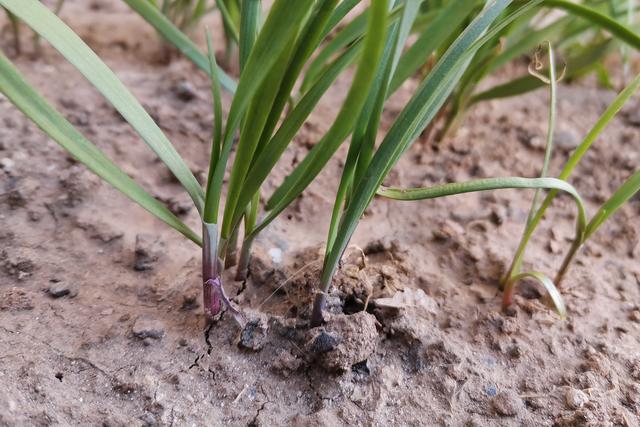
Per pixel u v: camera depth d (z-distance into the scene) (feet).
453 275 1.28
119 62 1.66
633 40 1.12
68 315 1.16
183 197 1.34
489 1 1.05
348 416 1.08
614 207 1.17
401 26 0.97
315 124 1.53
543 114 1.63
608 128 1.60
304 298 1.17
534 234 1.36
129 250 1.25
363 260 1.21
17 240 1.23
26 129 1.41
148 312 1.17
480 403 1.11
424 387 1.12
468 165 1.48
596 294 1.26
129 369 1.10
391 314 1.17
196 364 1.12
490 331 1.19
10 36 1.67
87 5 1.93
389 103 1.62
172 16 1.71
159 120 1.49
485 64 1.38
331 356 1.10
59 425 1.03
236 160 1.05
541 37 1.43
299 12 0.92
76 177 1.32
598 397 1.11
